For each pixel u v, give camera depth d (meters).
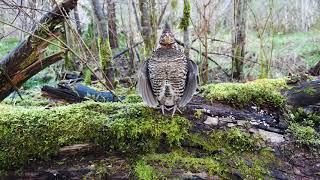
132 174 0.94
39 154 0.94
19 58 1.12
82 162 0.95
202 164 0.94
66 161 0.94
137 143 0.96
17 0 1.61
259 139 1.00
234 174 0.94
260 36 1.99
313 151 0.99
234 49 2.05
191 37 2.45
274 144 1.00
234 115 1.03
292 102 1.12
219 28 2.79
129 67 2.09
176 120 0.98
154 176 0.92
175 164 0.94
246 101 1.09
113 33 2.22
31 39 1.10
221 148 0.97
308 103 1.12
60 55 1.16
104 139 0.96
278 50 2.82
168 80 0.91
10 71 1.13
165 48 0.91
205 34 1.79
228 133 0.99
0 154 0.94
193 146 0.97
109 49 1.62
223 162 0.95
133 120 0.98
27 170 0.94
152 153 0.96
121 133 0.95
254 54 2.64
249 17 3.21
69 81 1.80
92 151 0.95
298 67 2.62
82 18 2.65
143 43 1.96
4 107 1.13
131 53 1.98
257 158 0.97
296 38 3.09
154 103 0.97
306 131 1.03
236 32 2.01
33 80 2.15
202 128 0.99
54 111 1.00
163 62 0.90
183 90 0.95
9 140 0.94
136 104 1.03
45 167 0.94
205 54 1.82
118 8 2.60
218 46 2.72
